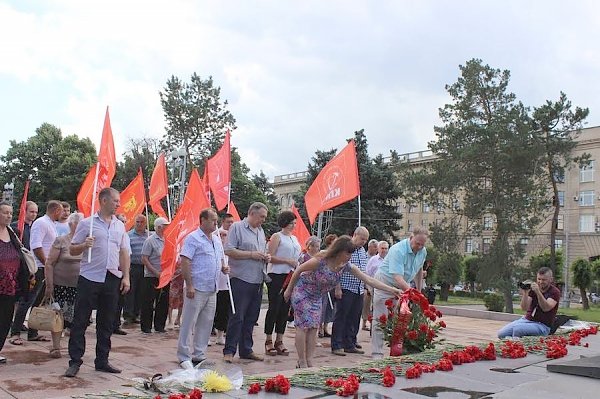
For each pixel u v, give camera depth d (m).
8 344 7.52
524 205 31.03
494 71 32.53
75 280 6.92
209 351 8.15
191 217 8.41
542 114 32.25
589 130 55.28
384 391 4.54
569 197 56.00
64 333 8.65
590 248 54.00
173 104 47.06
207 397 4.21
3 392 5.03
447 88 33.69
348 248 6.30
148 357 7.15
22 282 6.30
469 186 32.84
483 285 32.31
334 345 8.48
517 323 9.26
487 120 32.66
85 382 5.52
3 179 50.06
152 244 9.51
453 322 16.03
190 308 6.56
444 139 33.22
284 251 8.08
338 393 4.36
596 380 5.22
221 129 48.12
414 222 65.25
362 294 8.80
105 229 6.01
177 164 30.36
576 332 9.35
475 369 5.68
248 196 44.44
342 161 10.13
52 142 50.16
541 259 39.91
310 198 10.70
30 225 8.82
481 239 45.84
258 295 7.54
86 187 9.15
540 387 4.88
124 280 6.38
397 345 6.91
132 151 50.19
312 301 6.45
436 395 4.49
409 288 7.07
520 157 30.80
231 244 7.27
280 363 7.34
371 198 35.81
